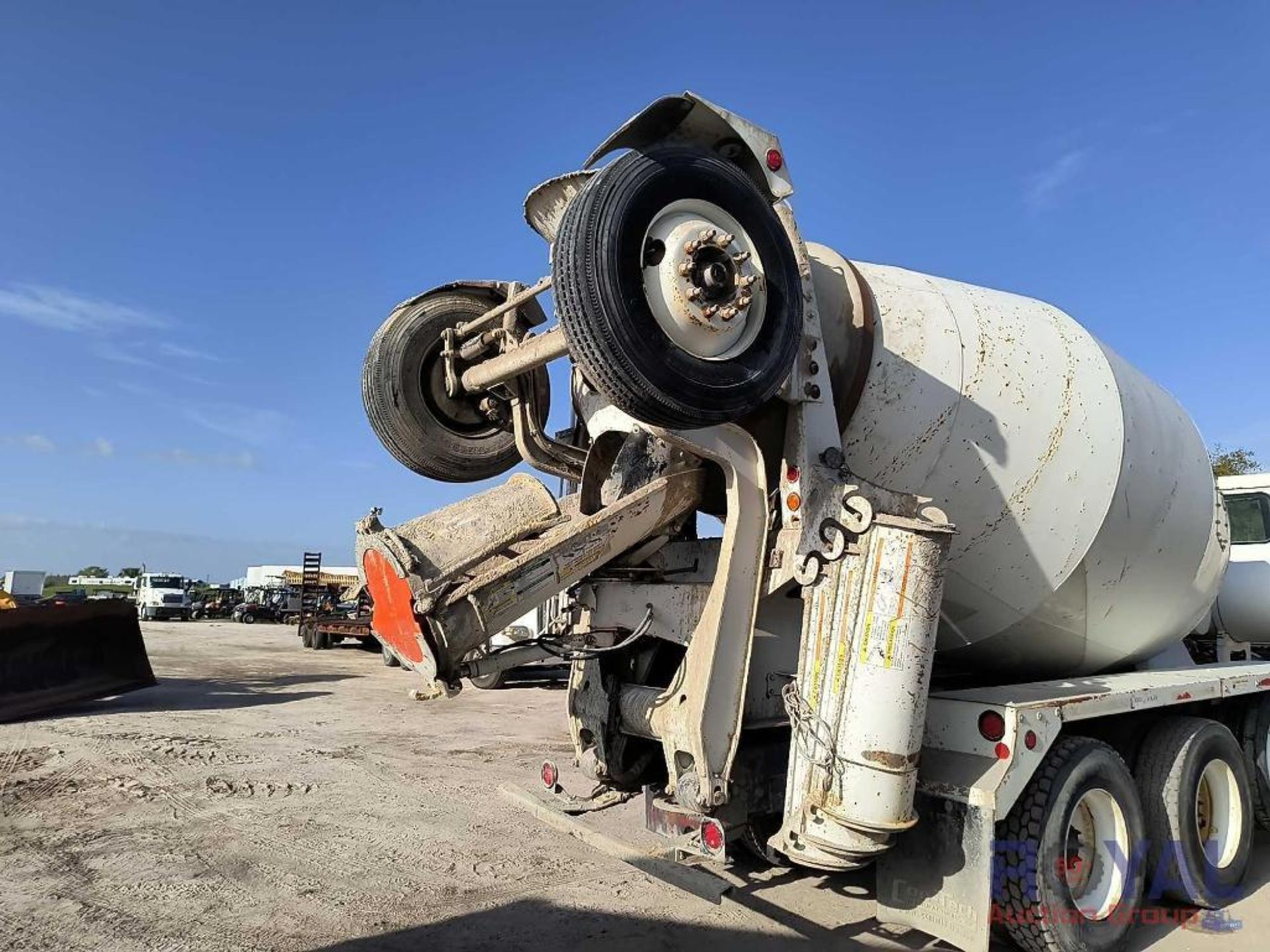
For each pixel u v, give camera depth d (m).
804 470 3.97
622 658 5.03
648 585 4.86
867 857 3.75
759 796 4.39
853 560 3.84
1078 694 4.60
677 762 4.20
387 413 5.09
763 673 4.29
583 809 5.02
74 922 4.57
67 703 11.55
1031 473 4.79
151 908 4.76
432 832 6.27
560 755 9.17
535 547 4.04
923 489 4.61
